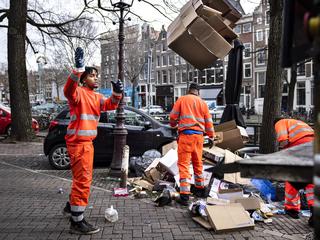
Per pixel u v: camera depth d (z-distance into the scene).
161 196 5.91
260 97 47.78
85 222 4.67
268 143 8.25
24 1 14.88
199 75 51.09
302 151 1.83
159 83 60.41
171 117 6.13
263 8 44.94
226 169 1.81
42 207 5.82
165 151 8.28
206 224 4.92
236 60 8.30
